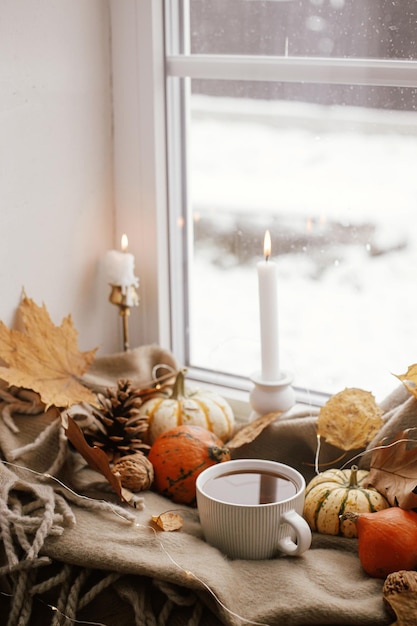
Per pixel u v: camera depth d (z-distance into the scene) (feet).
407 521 2.99
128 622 3.03
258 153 3.79
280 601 2.91
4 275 3.58
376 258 3.62
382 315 3.66
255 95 3.74
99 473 3.39
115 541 3.06
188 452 3.39
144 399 3.72
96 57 3.81
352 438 3.34
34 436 3.43
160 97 3.86
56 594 3.09
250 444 3.58
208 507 3.10
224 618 2.85
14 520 3.06
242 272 3.96
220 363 4.10
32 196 3.63
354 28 3.45
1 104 3.45
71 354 3.68
